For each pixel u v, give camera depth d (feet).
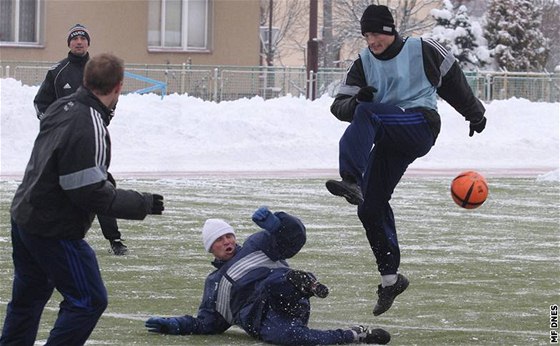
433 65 62.34
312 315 72.08
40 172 50.67
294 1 484.33
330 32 422.00
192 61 325.42
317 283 61.62
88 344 61.67
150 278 85.46
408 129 61.67
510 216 129.18
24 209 51.21
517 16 352.90
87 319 52.03
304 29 486.38
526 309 74.84
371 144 61.41
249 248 64.75
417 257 97.60
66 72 93.66
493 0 356.79
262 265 63.93
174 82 272.72
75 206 51.34
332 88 231.91
